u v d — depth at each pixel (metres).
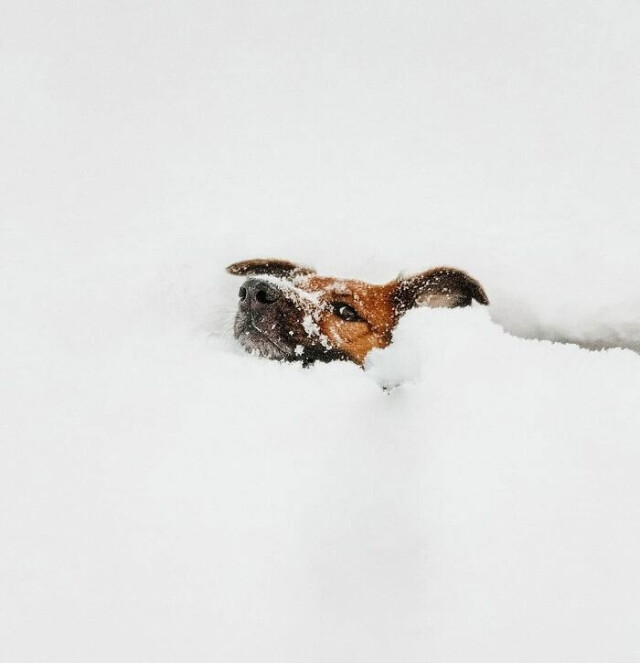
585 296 3.97
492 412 2.32
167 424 2.18
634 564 1.77
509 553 1.81
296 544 1.83
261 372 2.61
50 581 1.69
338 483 2.03
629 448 2.14
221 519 1.87
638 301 3.89
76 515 1.86
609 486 1.99
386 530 1.90
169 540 1.81
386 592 1.74
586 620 1.65
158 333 3.02
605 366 2.72
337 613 1.68
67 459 2.03
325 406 2.41
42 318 2.97
